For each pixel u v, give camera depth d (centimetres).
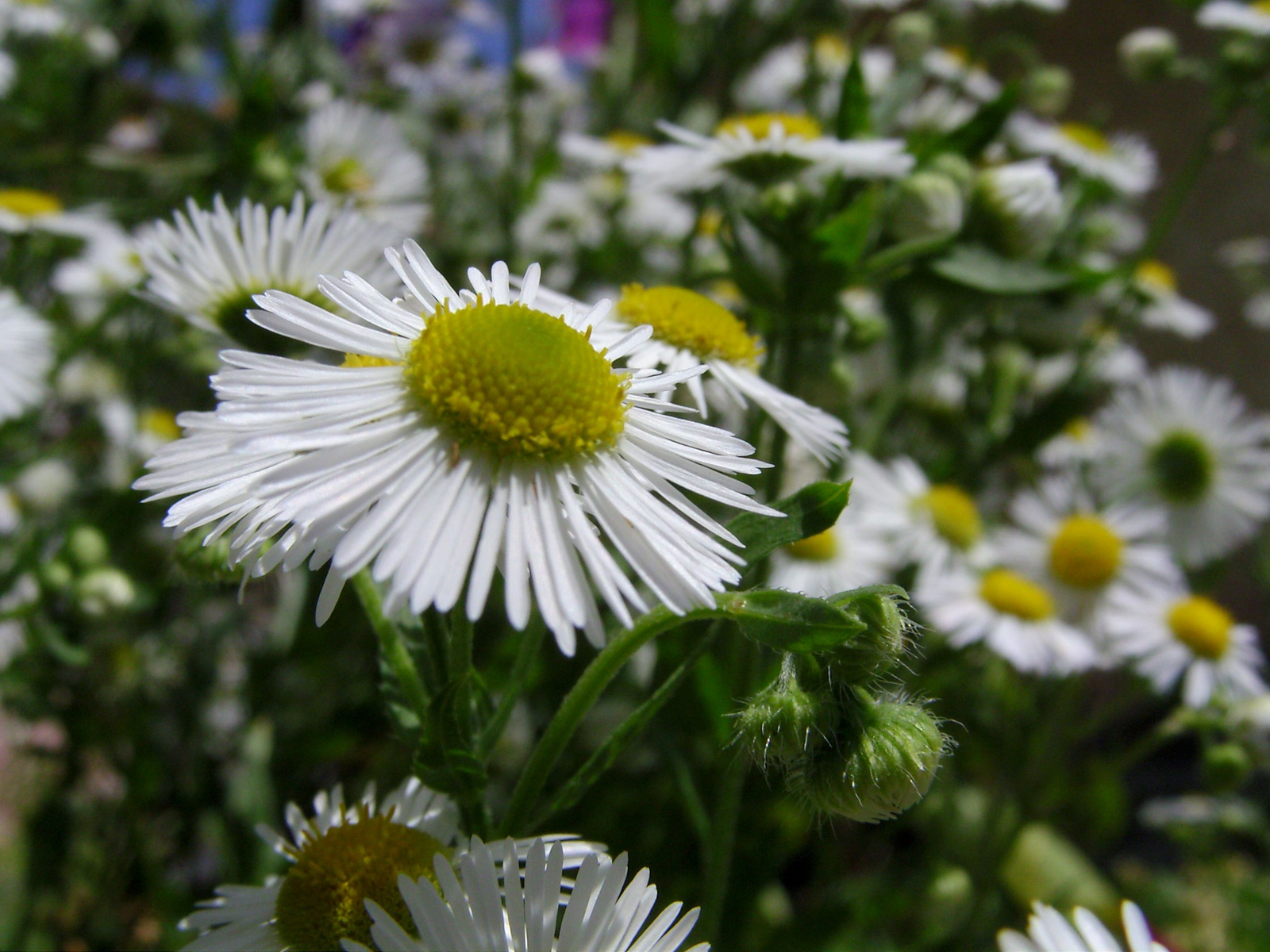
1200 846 13
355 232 6
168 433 12
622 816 9
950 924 10
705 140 8
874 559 10
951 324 11
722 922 9
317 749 10
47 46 15
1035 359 12
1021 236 8
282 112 13
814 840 11
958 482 11
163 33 15
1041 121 19
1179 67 12
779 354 8
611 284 13
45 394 10
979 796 13
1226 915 13
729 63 13
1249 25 11
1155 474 12
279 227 6
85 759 11
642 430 5
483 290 5
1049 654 10
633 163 8
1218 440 12
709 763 9
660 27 13
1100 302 13
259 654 10
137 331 11
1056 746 11
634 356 6
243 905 5
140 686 10
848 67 8
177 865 11
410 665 5
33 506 11
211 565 6
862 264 8
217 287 6
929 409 13
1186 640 11
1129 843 16
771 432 8
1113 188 13
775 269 9
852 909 10
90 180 14
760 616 5
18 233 11
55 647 9
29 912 10
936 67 14
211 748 11
